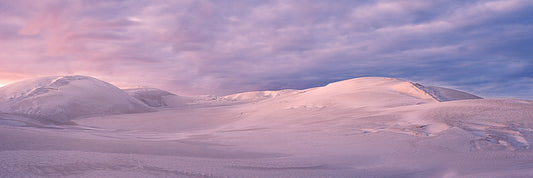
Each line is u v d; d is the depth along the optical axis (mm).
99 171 4250
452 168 4965
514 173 4227
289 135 10617
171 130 17266
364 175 4633
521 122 9812
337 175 4617
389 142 8055
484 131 8766
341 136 9664
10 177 3693
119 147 6879
